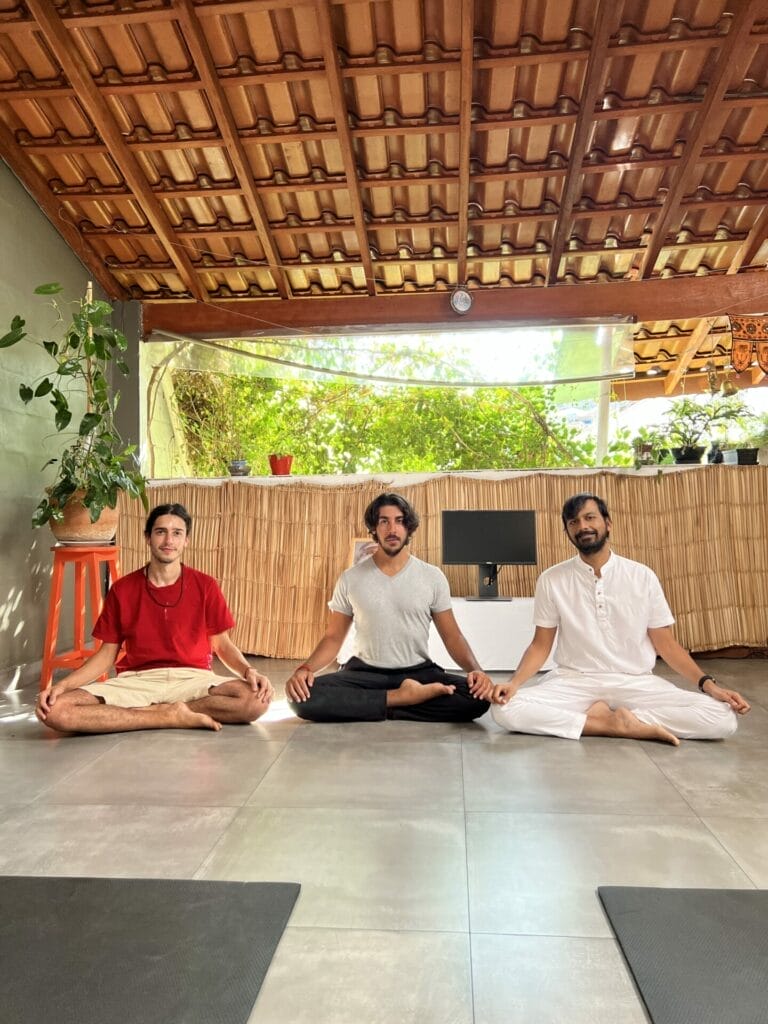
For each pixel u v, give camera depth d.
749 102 4.77
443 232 5.82
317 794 2.48
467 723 3.38
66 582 5.40
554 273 6.05
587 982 1.47
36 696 4.30
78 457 4.65
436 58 4.49
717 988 1.43
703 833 2.15
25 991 1.44
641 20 4.33
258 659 5.34
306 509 5.41
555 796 2.44
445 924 1.68
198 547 5.43
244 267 6.06
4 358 4.68
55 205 5.37
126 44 4.44
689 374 8.37
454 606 4.76
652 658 3.24
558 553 5.25
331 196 5.51
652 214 5.63
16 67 4.57
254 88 4.73
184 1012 1.37
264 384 9.55
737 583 5.14
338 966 1.52
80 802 2.43
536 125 4.91
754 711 3.62
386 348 7.68
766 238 5.80
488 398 9.84
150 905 1.75
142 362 6.33
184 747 3.02
